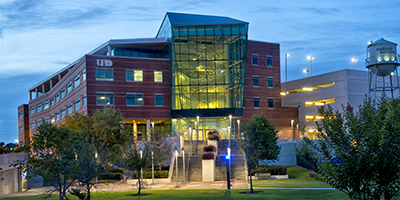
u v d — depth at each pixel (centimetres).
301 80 8088
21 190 4066
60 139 2361
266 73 7844
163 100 6725
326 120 1507
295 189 3183
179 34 6425
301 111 8038
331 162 1466
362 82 7231
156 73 6738
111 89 6462
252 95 7638
